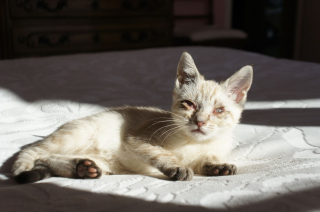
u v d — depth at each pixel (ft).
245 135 1.95
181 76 1.97
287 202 1.37
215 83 1.97
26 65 2.50
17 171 1.67
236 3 6.26
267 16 6.14
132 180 1.59
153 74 2.61
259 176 1.53
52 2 3.98
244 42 5.29
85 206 1.38
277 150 1.78
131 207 1.38
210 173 1.71
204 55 2.94
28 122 2.02
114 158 1.88
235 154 1.84
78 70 2.51
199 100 1.88
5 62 2.54
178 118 1.88
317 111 2.09
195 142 1.85
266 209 1.35
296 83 2.46
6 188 1.50
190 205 1.37
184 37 5.08
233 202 1.38
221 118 1.86
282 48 5.92
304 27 5.54
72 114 2.11
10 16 3.83
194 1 6.07
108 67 2.64
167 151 1.80
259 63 2.82
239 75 1.92
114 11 4.31
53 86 2.28
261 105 2.23
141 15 4.47
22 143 1.87
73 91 2.27
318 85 2.40
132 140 1.84
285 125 1.98
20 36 3.91
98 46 4.32
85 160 1.66
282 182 1.47
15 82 2.28
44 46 4.04
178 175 1.62
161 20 4.61
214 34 5.05
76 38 4.18
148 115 2.01
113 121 1.94
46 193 1.47
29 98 2.17
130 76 2.56
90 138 1.88
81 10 4.13
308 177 1.49
